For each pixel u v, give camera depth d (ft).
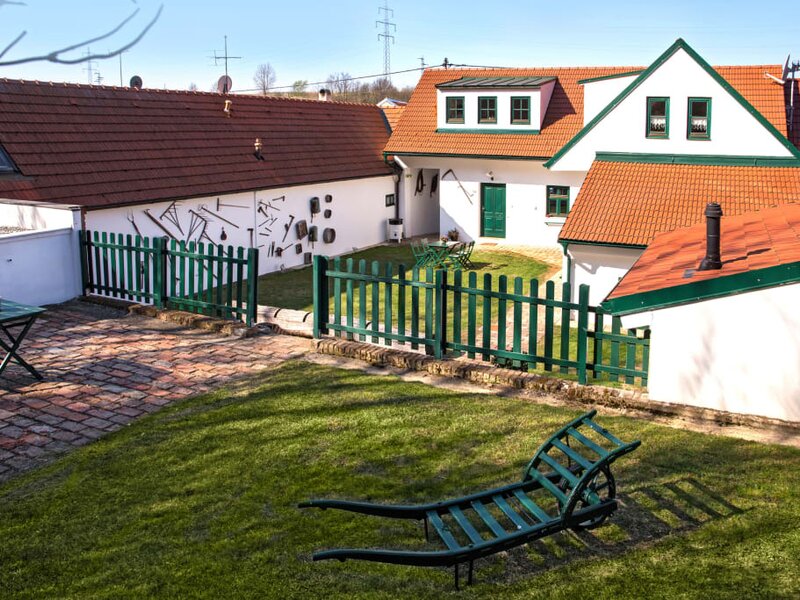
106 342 36.83
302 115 93.76
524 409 27.94
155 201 64.54
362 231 95.25
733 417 26.00
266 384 30.89
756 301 25.58
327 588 17.66
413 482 22.44
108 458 24.32
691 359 26.91
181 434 26.05
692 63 67.72
